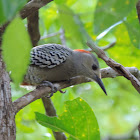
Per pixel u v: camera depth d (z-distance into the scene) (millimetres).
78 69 11070
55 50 10789
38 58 10250
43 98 10266
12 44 2900
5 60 2973
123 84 15672
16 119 12109
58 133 10391
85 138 6863
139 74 9422
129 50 14031
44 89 7473
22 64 2916
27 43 2949
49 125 6855
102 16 3484
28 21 8703
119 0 3369
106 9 3455
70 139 6895
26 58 2977
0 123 5379
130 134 17312
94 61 11250
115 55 14328
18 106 6508
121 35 9523
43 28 13984
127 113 17625
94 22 3512
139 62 14227
